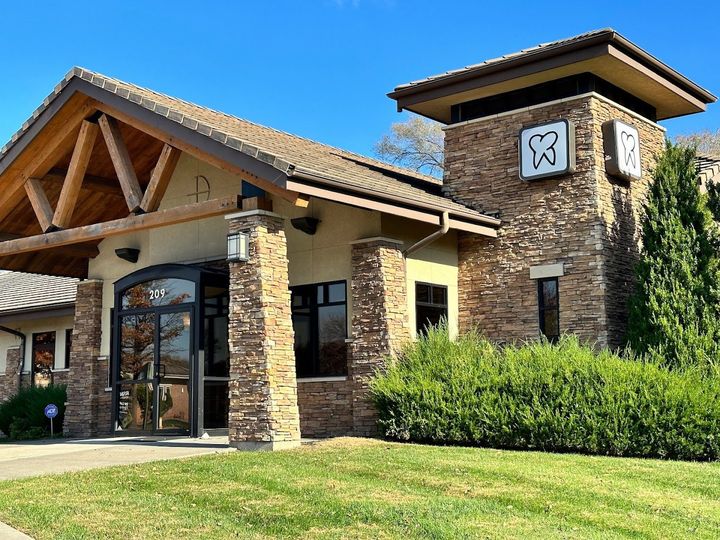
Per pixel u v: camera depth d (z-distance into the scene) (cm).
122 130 1658
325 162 1517
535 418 1266
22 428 2069
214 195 1747
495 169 1702
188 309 1639
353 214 1552
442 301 1659
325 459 1148
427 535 775
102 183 1789
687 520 835
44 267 1938
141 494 954
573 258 1574
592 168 1576
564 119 1599
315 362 1583
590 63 1557
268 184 1278
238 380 1357
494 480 993
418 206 1437
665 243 1445
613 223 1594
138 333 1736
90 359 1900
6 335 2631
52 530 798
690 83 1734
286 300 1393
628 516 846
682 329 1369
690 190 1475
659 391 1202
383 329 1477
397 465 1085
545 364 1308
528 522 821
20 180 1680
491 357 1409
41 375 2486
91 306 1925
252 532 793
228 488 968
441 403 1340
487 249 1683
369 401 1469
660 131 1797
